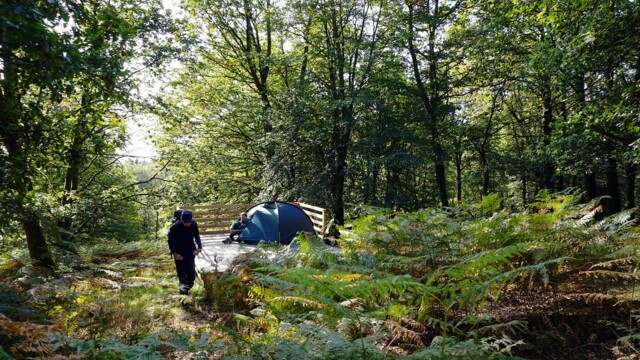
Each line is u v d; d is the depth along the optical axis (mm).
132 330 4980
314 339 3387
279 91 22594
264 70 23516
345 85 20766
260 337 3777
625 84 11836
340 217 20359
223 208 15570
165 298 6719
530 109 26578
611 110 11102
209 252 10484
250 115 20859
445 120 22578
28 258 8461
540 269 3844
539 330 3979
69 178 15711
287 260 6008
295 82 21625
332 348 3008
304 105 19734
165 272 9734
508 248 3629
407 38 20312
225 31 23484
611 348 3609
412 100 22828
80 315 5211
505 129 31922
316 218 13422
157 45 15289
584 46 10453
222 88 23922
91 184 18938
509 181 26125
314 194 19109
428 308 4188
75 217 12758
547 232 5238
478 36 18703
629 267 4246
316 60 22391
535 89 21219
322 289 3514
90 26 6711
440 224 5684
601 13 9938
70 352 3535
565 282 4578
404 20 20141
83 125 8148
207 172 22375
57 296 5273
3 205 7105
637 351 3387
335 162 19719
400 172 23281
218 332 4422
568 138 13953
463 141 25828
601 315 4141
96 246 12438
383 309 3611
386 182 23344
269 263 5918
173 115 14289
